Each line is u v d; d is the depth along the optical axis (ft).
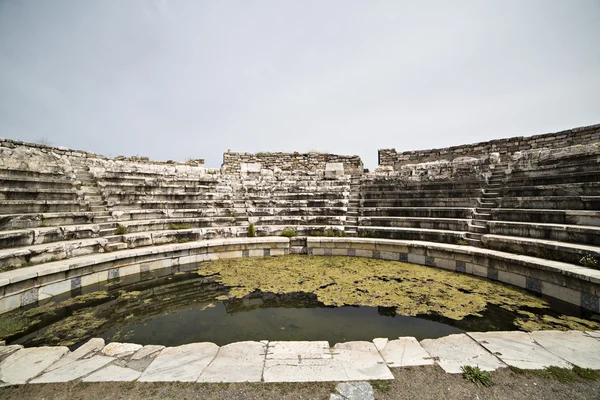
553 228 23.29
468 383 10.16
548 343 12.82
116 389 10.16
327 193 42.86
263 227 36.78
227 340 15.10
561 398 9.38
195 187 41.16
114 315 18.17
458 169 41.47
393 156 58.49
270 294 21.45
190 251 29.63
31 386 10.36
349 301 19.85
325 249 33.32
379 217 36.09
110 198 33.45
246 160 57.93
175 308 19.25
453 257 26.71
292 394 9.80
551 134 43.09
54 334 15.67
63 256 23.57
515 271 22.04
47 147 38.86
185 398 9.68
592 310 17.04
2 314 17.83
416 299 19.84
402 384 10.21
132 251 26.63
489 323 16.22
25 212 25.76
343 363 11.59
